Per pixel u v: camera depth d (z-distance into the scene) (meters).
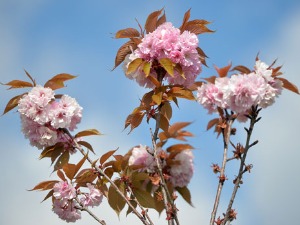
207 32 1.37
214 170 1.28
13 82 1.34
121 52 1.37
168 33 1.32
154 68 1.34
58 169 1.34
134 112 1.33
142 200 1.35
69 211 1.35
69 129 1.37
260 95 1.27
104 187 1.36
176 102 1.34
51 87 1.35
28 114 1.32
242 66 1.35
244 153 1.26
